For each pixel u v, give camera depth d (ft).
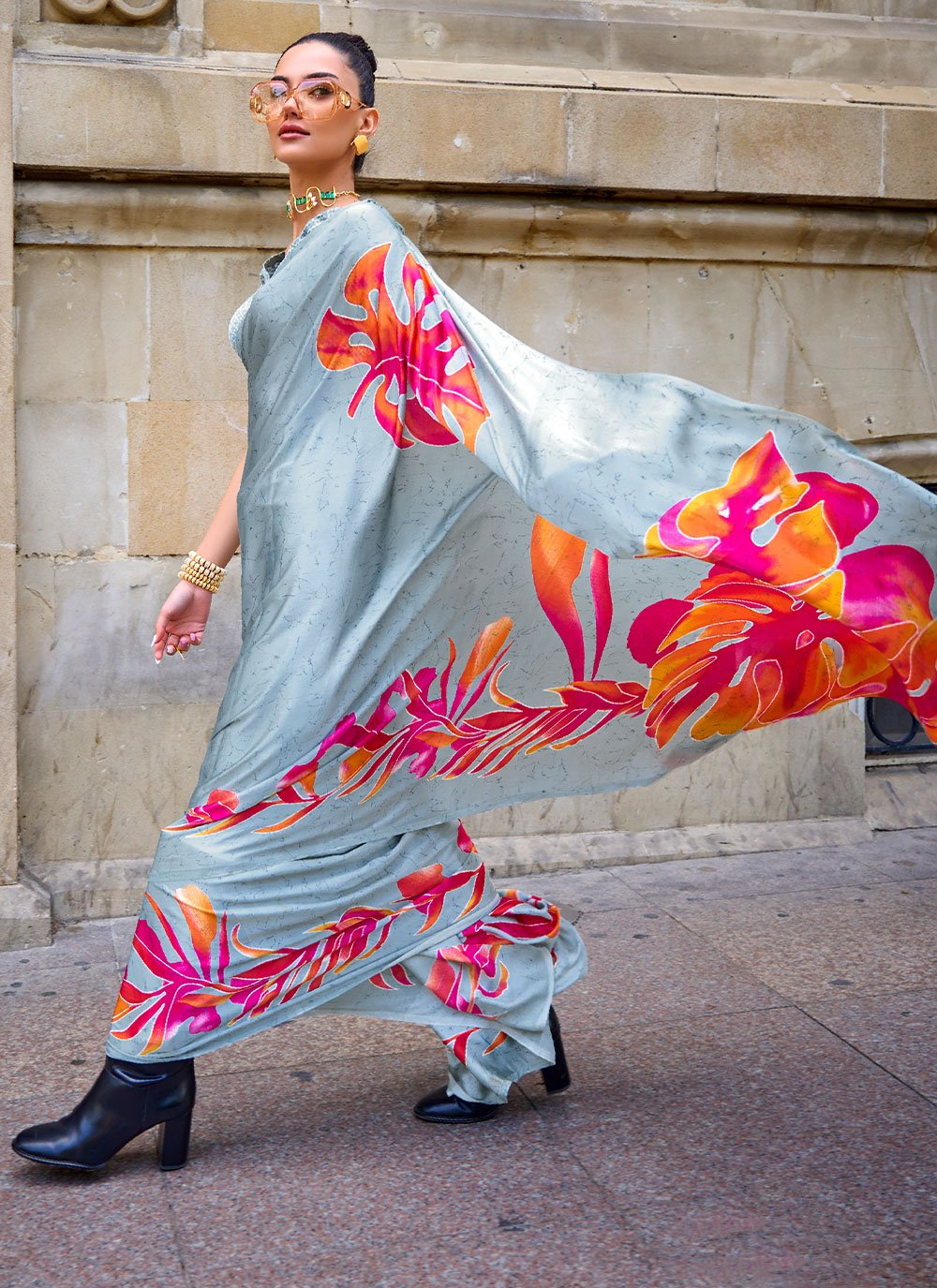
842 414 14.69
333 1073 9.05
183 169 12.25
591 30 13.88
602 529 7.00
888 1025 9.68
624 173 13.29
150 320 12.67
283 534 7.52
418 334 7.45
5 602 12.03
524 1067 8.20
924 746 16.12
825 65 14.61
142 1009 7.34
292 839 7.54
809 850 14.58
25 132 11.93
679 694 8.30
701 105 13.38
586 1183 7.39
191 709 13.02
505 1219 7.01
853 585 7.13
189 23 12.73
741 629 8.16
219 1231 6.93
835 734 14.92
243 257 12.85
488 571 7.96
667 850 14.23
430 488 7.74
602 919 12.37
